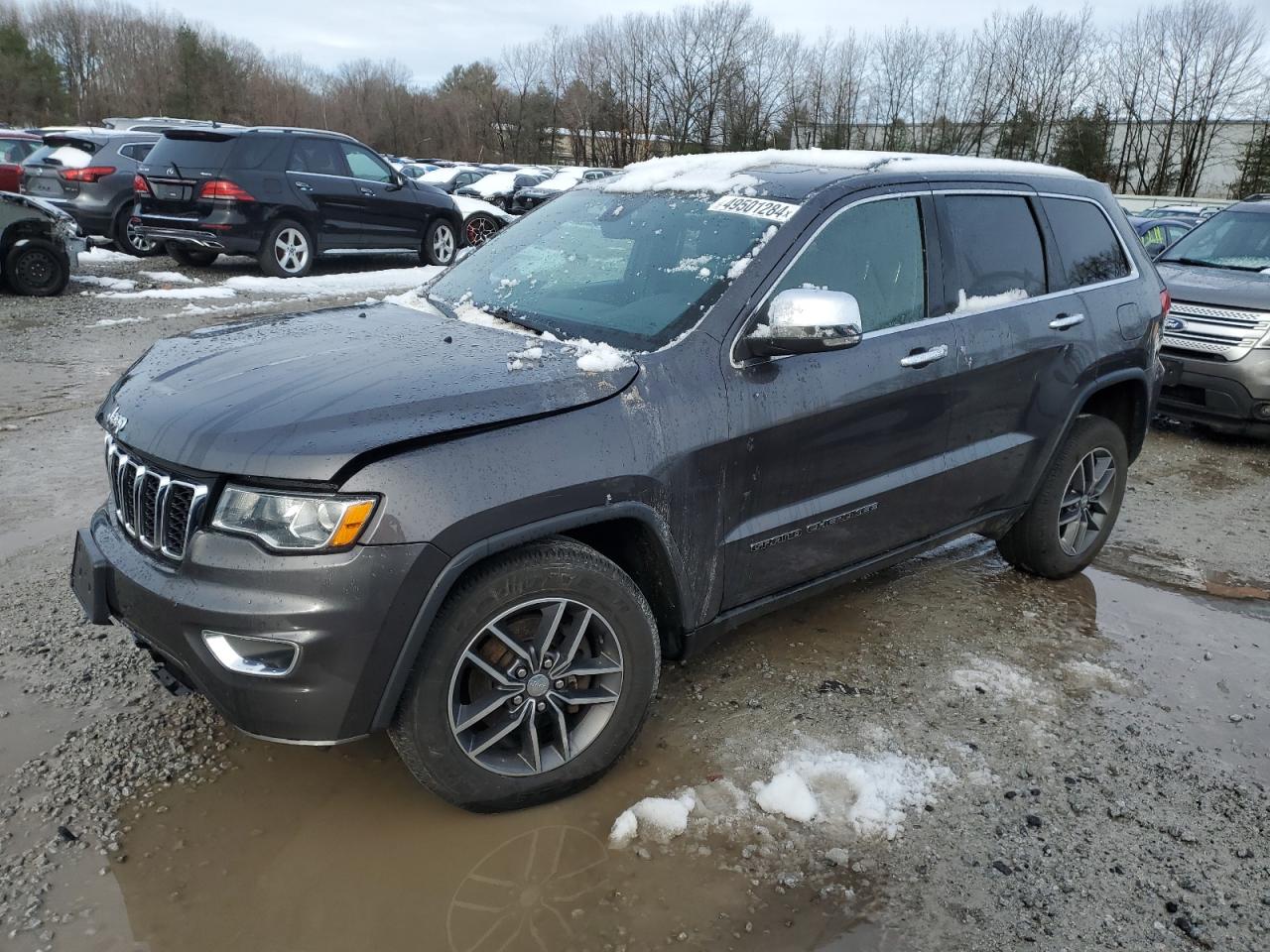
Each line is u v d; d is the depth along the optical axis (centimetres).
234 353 288
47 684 324
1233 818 281
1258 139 4831
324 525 226
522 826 267
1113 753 311
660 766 295
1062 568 441
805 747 306
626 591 270
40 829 258
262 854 253
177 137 1210
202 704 317
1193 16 4834
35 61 7125
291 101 7338
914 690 343
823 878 250
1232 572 469
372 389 249
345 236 1309
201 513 235
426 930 230
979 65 5347
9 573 404
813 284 314
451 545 235
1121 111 5159
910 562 462
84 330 906
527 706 263
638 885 246
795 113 5759
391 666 236
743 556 305
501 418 246
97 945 222
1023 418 388
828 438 315
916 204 351
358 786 282
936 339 345
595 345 284
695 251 320
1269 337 660
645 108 6022
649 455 268
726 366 290
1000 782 292
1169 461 663
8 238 1043
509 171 3544
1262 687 358
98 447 573
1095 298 414
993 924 238
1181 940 235
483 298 348
